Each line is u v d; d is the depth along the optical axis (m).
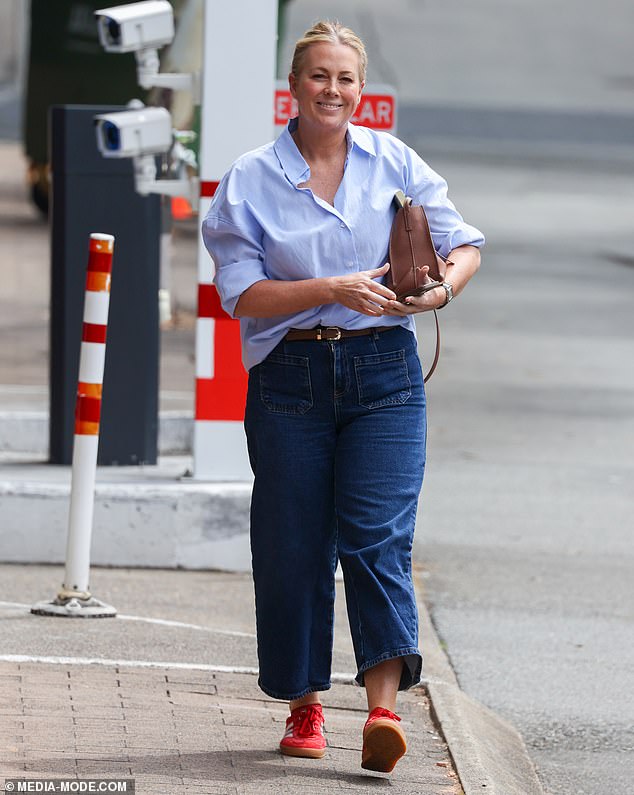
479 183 115.62
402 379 15.43
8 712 16.59
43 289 60.62
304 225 15.26
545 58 187.25
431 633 22.42
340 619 22.06
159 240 27.12
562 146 146.00
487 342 53.72
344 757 16.25
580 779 17.41
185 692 18.00
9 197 89.69
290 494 15.43
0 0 147.88
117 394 27.03
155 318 27.11
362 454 15.30
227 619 21.58
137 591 22.66
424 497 30.98
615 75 184.75
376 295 14.80
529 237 89.06
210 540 24.02
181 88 24.38
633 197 113.69
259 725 17.03
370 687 15.23
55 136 26.83
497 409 41.31
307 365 15.27
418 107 160.25
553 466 34.50
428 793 15.38
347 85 15.20
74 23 76.00
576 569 26.22
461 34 190.38
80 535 21.05
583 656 21.70
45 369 43.50
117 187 26.92
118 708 17.09
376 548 15.10
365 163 15.48
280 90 25.73
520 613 23.59
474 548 27.28
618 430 39.12
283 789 15.02
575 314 62.03
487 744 17.56
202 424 24.67
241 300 15.24
